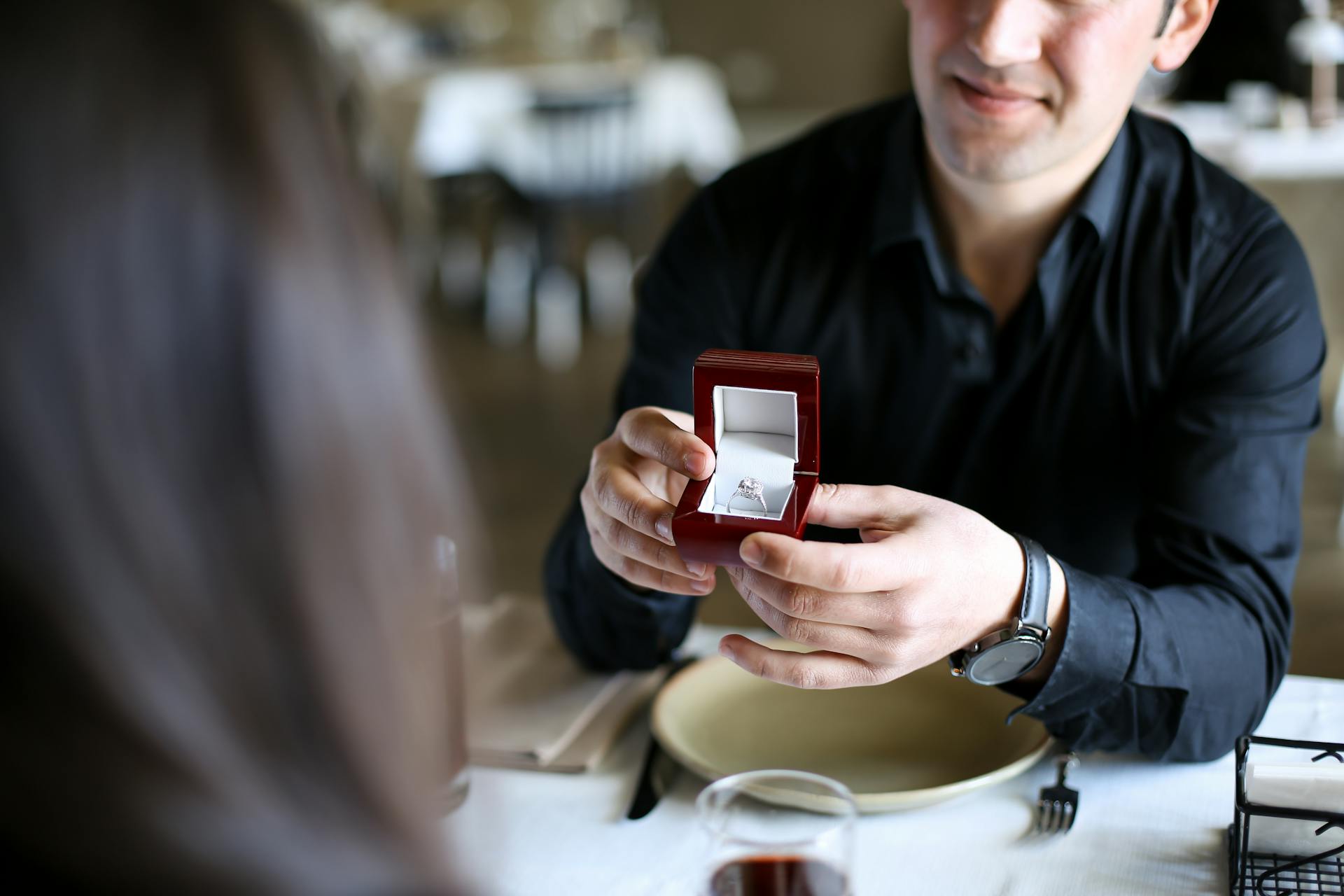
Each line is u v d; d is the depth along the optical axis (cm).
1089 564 120
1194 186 113
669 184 491
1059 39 98
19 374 43
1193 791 93
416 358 52
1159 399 113
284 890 48
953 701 100
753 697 102
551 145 372
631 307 414
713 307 123
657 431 88
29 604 44
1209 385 109
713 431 87
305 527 46
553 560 107
